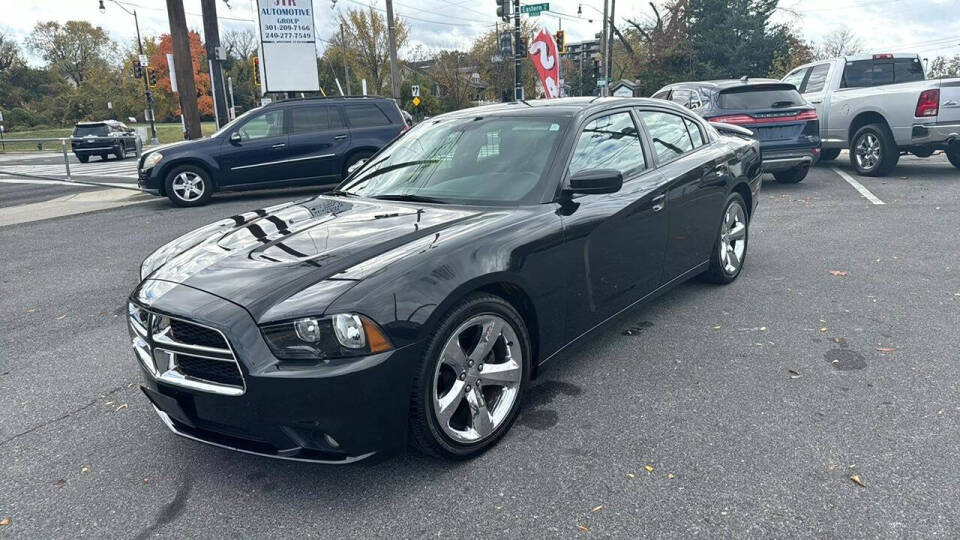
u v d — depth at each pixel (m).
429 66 53.69
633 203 3.63
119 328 4.77
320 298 2.37
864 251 5.90
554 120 3.63
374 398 2.38
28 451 3.03
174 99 66.81
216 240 3.12
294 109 10.95
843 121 10.58
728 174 4.72
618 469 2.66
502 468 2.71
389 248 2.71
